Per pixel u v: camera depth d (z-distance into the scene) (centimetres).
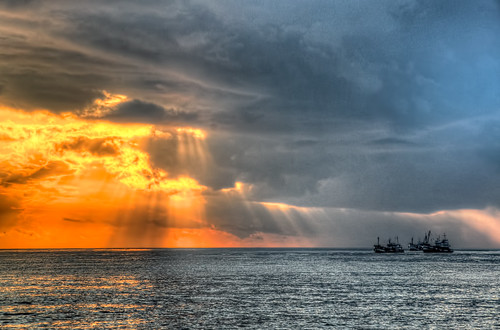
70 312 8362
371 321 7650
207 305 9150
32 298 10119
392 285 12762
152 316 8031
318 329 7119
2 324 7400
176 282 13612
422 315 8138
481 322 7588
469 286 12512
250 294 10781
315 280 14250
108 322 7556
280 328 7175
